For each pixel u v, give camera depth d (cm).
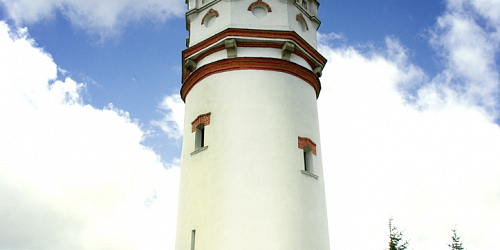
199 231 1905
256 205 1869
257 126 2023
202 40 2295
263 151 1975
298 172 2003
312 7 2531
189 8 2459
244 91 2098
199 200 1969
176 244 2041
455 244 2800
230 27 2197
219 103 2109
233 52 2167
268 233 1825
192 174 2062
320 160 2184
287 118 2088
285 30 2211
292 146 2038
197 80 2269
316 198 2036
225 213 1869
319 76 2427
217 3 2331
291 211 1900
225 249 1806
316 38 2486
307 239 1898
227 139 2011
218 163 1980
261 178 1919
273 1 2295
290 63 2189
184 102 2466
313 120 2223
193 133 2167
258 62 2156
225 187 1919
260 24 2225
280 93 2123
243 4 2269
